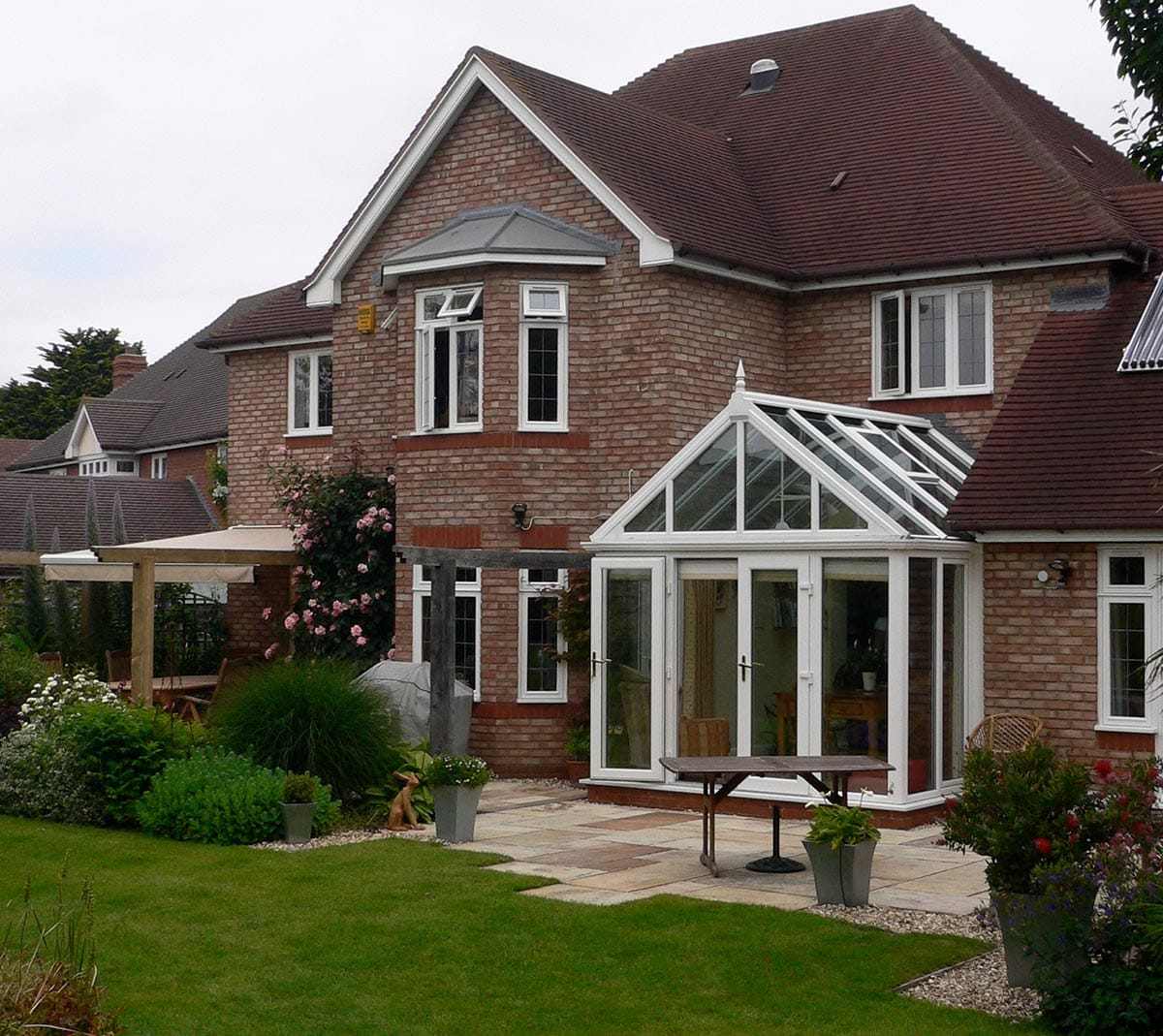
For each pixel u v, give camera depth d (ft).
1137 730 60.08
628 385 73.26
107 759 58.75
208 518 143.33
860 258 77.05
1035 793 35.73
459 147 80.23
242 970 37.11
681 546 62.85
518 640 74.28
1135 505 59.62
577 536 74.08
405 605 78.33
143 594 79.25
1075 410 65.62
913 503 61.82
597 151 77.05
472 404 75.61
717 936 39.78
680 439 72.79
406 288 77.77
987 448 65.46
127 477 147.95
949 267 73.77
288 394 102.17
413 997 35.09
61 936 37.29
